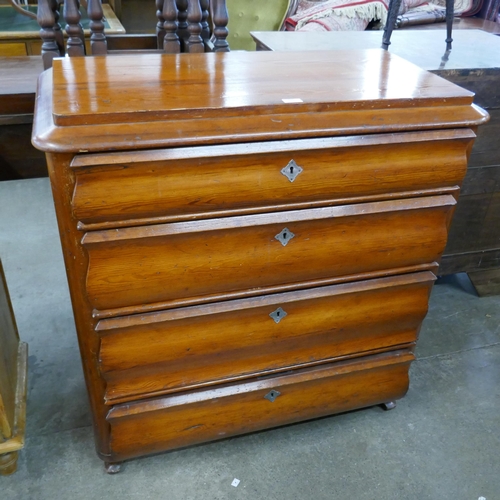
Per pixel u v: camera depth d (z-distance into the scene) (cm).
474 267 216
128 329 121
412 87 126
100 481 145
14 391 154
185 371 133
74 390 172
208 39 185
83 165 99
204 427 144
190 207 110
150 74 129
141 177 104
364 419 167
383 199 125
